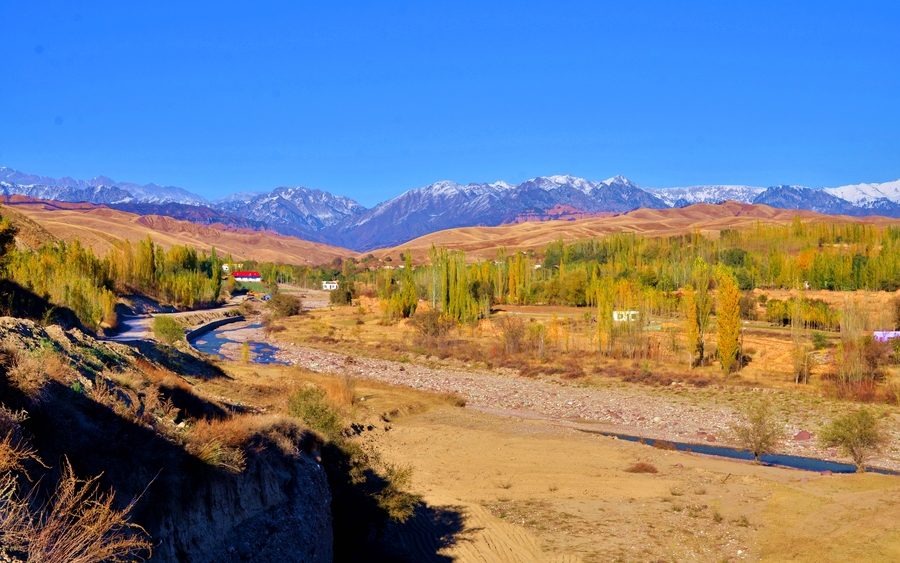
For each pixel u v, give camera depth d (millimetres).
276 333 107625
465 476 35562
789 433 46875
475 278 142000
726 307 67000
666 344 81812
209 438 16172
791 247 181000
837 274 127750
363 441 41125
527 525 28031
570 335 91188
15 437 10672
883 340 74250
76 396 13992
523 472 36594
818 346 76562
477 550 25031
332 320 127125
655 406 57125
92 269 100625
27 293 57469
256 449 17781
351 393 53781
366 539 23438
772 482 33656
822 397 56500
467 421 50750
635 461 39281
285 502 17984
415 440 43406
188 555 13344
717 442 46188
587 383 67125
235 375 54125
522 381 70250
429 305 124250
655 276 134500
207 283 149000
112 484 12211
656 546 25656
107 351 22250
